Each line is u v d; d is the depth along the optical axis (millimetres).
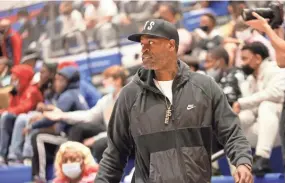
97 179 5590
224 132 5371
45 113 10094
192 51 11305
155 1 15227
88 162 8695
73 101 10281
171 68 5500
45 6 17188
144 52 5453
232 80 9062
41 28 17141
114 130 5629
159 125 5371
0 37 15188
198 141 5344
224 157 9367
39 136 9977
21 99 11867
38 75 12805
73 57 15000
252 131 8773
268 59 8852
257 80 8922
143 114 5426
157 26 5418
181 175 5262
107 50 14562
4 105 11906
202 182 5312
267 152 8430
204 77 5500
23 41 17156
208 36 12094
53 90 11305
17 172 10594
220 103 5418
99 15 15836
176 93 5422
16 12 18094
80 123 9969
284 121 7016
